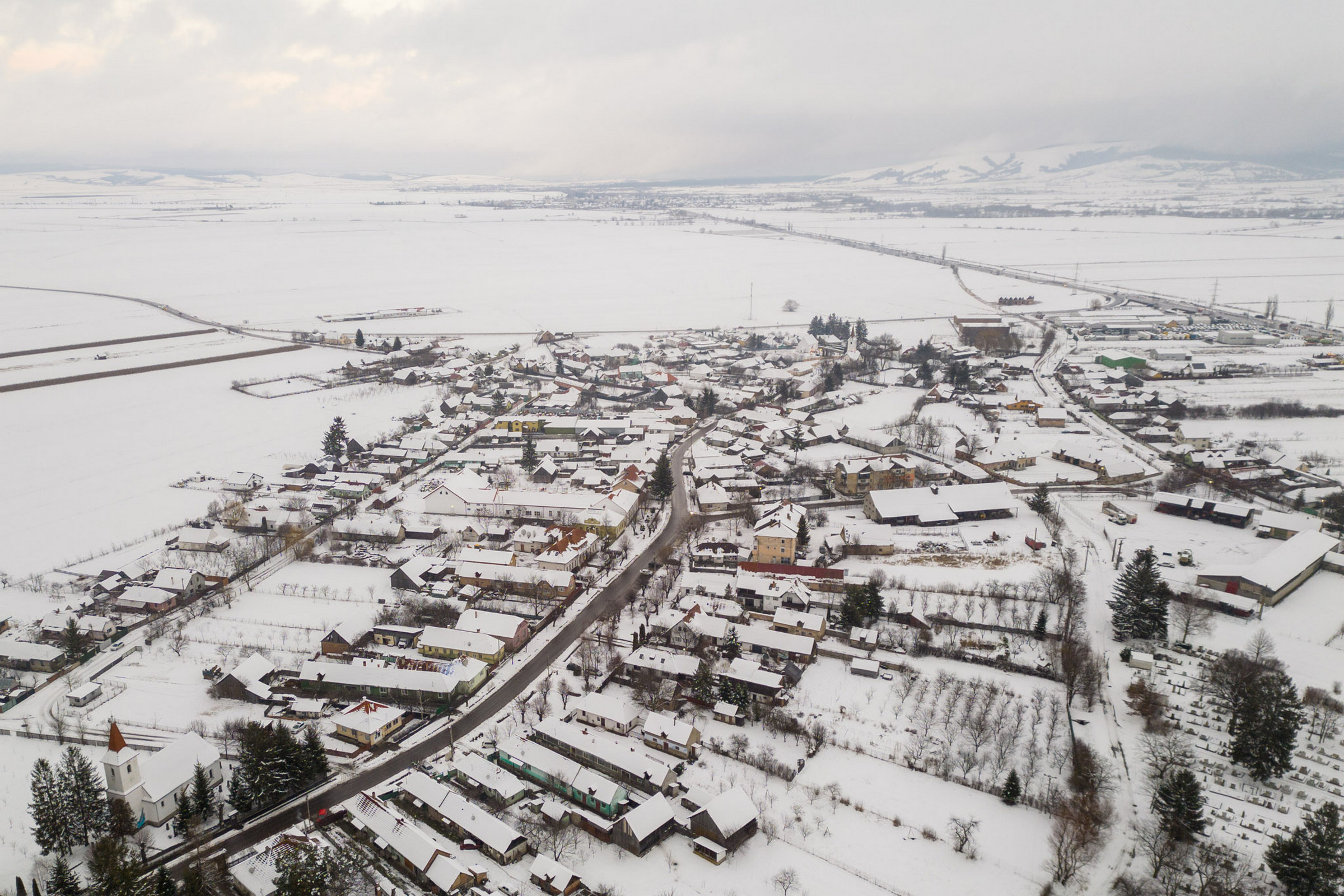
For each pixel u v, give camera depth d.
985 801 110.06
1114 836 102.75
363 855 101.69
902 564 179.00
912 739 122.31
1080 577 169.12
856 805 109.69
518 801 111.56
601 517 197.25
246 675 135.38
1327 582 167.38
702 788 112.56
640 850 101.75
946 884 96.50
